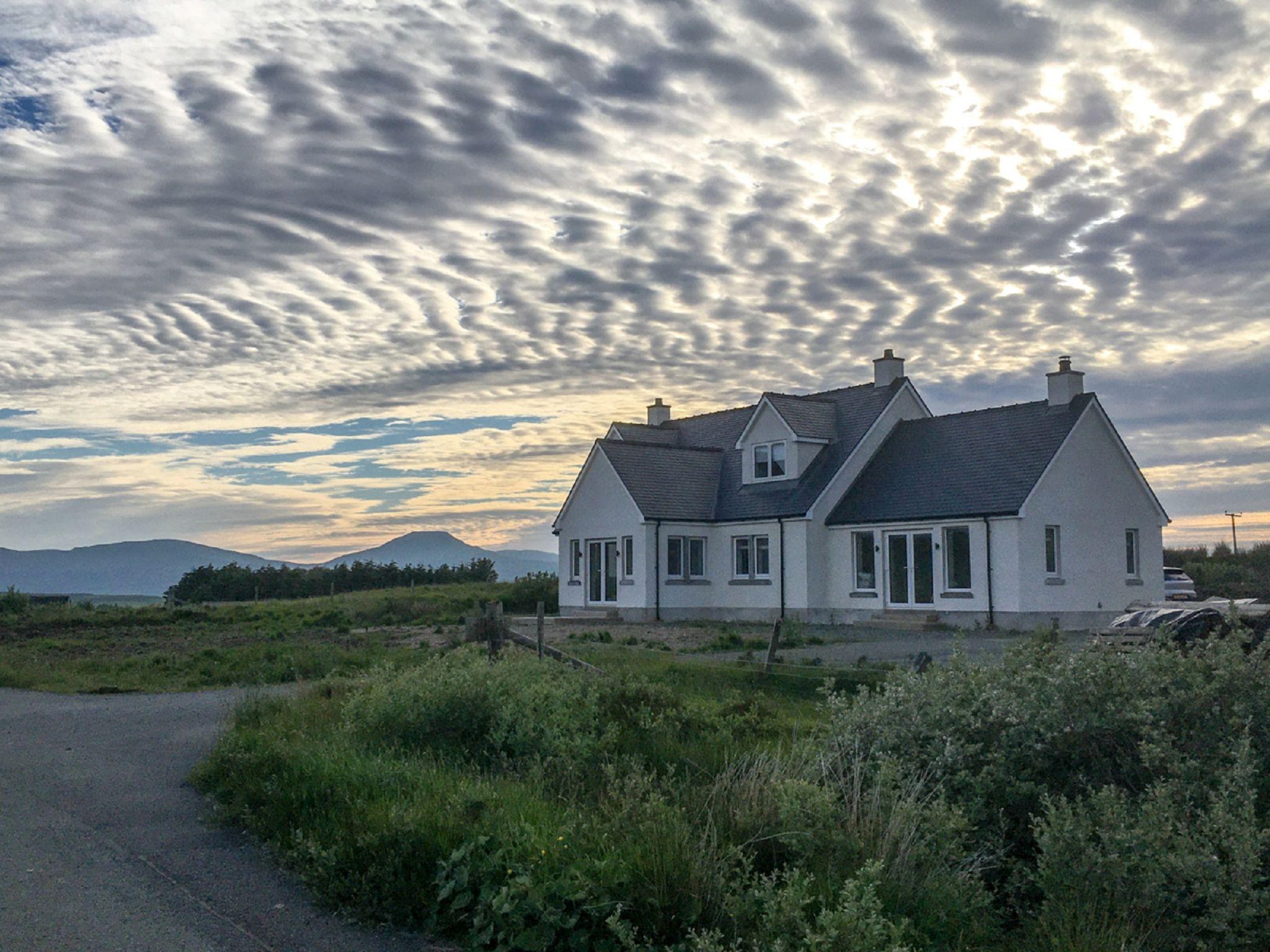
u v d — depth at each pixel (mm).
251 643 26484
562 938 5918
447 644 22781
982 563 28719
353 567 60906
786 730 11883
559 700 10547
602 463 36531
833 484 33125
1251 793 6598
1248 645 13070
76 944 5891
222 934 6129
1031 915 6434
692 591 35531
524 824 6750
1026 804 7375
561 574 38250
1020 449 29906
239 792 8914
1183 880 6078
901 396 35188
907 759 7906
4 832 8312
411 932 6262
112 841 8055
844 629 29328
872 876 5980
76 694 17516
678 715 11852
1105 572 30000
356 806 7637
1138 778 7359
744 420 40188
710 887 6090
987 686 8219
